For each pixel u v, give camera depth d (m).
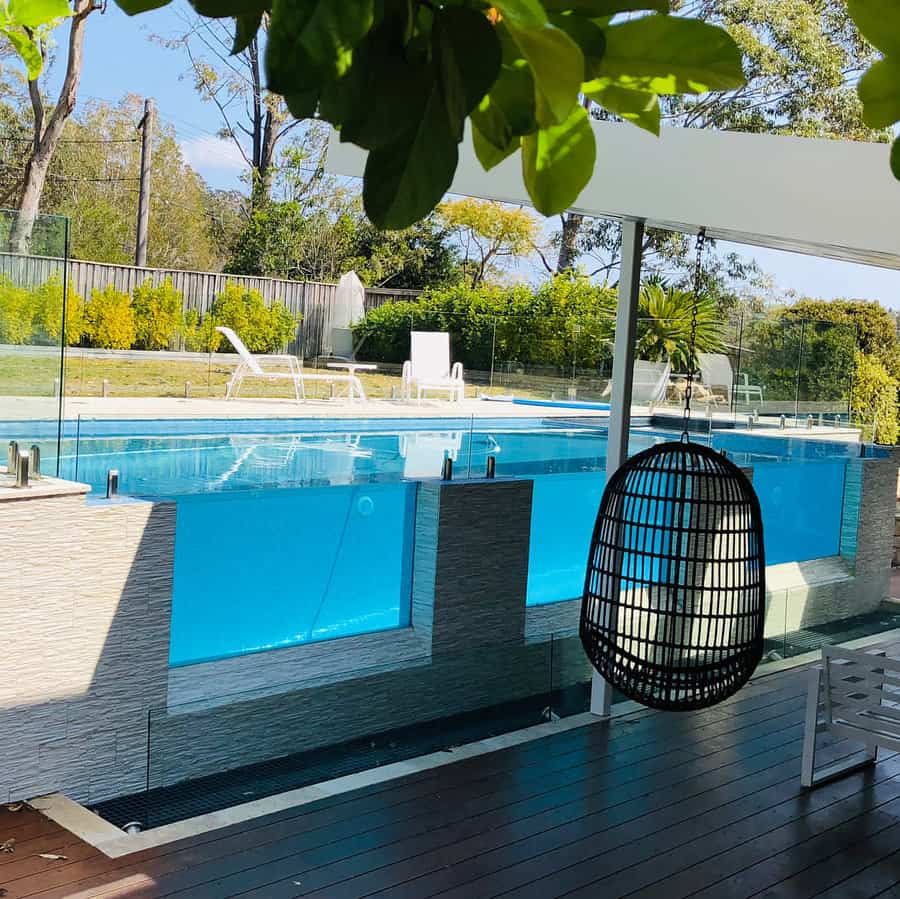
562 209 0.65
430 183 0.55
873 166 4.32
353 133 0.53
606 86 0.62
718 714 6.27
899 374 18.91
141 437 10.45
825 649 5.37
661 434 10.94
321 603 6.16
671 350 10.98
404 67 0.54
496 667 6.04
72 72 20.53
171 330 15.62
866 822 4.90
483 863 4.29
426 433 12.84
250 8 0.59
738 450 9.72
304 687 5.58
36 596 4.64
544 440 13.16
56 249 4.91
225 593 5.76
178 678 5.36
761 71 25.02
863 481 9.47
